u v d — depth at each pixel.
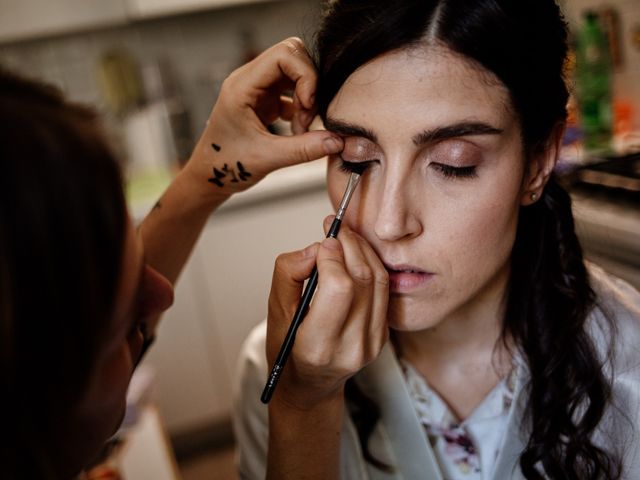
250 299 2.19
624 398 0.72
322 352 0.55
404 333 0.77
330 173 0.69
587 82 1.76
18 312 0.30
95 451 0.44
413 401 0.76
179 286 2.12
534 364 0.73
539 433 0.71
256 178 0.74
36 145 0.29
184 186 0.78
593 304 0.74
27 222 0.29
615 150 1.70
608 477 0.71
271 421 0.63
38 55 2.46
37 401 0.33
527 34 0.58
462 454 0.75
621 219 1.30
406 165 0.59
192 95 2.61
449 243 0.61
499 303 0.74
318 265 0.55
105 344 0.36
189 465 2.19
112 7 2.15
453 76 0.56
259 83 0.68
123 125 2.43
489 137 0.58
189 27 2.56
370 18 0.58
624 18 1.80
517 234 0.75
